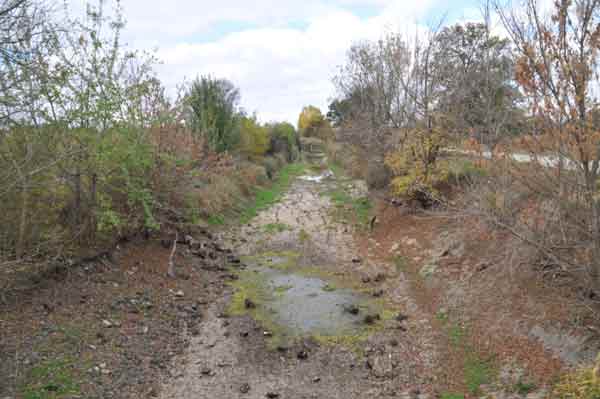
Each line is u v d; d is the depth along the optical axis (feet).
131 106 29.68
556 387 16.03
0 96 19.13
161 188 34.45
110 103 26.27
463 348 21.54
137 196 29.66
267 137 105.19
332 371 20.39
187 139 36.81
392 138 45.44
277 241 44.70
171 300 27.53
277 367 20.67
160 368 19.98
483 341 21.45
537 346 19.17
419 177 39.99
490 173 20.16
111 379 18.15
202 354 21.71
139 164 29.45
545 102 15.02
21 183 20.26
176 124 35.83
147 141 31.27
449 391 18.37
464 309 25.02
